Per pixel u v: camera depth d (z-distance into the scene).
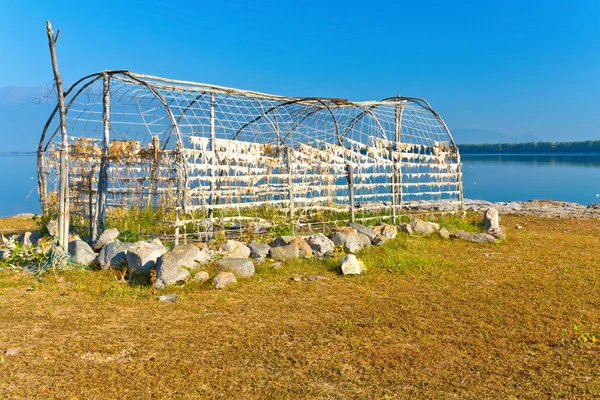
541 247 15.15
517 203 29.98
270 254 13.20
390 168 19.77
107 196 16.08
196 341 7.38
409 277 11.38
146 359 6.71
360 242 14.67
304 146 17.88
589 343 7.21
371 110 20.22
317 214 19.42
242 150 16.19
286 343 7.31
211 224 15.54
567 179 63.62
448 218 21.05
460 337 7.54
